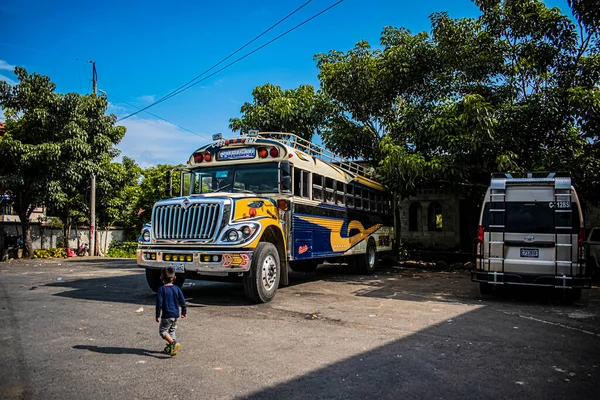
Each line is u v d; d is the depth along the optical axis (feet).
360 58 58.18
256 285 27.17
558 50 49.52
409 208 77.36
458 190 53.72
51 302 27.63
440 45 54.65
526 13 50.62
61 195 67.51
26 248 71.05
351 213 44.34
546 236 29.50
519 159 50.85
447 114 49.62
